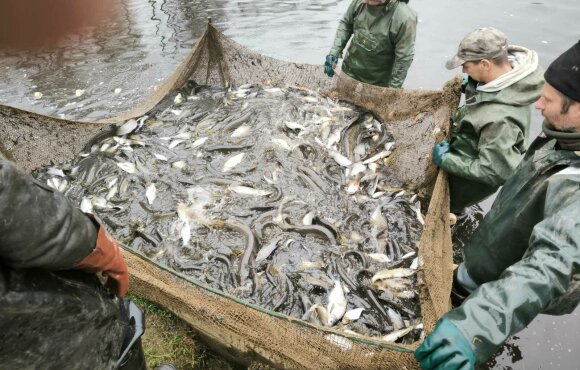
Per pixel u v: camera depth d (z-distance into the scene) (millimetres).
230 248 3594
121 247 2928
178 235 3709
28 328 1207
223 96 5418
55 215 1182
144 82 6602
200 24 8398
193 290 2697
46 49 7434
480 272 2898
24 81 6555
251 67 5582
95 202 4043
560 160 2068
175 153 4594
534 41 7281
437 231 3248
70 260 1281
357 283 3355
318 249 3590
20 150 4285
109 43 7699
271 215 3869
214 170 4355
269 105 5105
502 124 3037
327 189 4145
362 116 4922
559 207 1885
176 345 3002
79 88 6434
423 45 7477
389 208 3986
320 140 4676
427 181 4055
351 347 2359
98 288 1535
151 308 3178
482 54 3068
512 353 3215
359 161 4488
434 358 1629
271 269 3408
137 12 8898
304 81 5418
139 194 4145
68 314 1318
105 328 1603
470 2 9031
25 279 1163
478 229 2951
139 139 4785
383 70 5000
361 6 4805
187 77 5539
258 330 2539
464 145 3463
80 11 8555
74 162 4566
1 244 1060
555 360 3168
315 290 3312
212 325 2670
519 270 1694
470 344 1601
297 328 2445
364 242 3674
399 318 3105
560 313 2178
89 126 4707
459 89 3828
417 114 4328
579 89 1847
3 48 7355
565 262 1633
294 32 8039
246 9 9016
